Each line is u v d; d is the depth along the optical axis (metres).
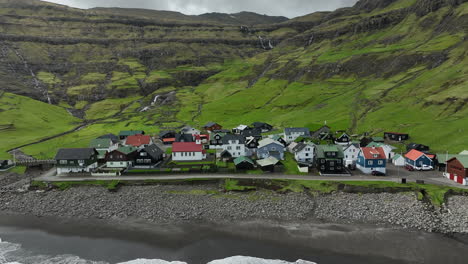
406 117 134.12
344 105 171.88
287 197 73.06
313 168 90.44
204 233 61.56
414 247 54.81
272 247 56.22
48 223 67.31
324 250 54.84
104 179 84.12
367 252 53.88
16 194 80.06
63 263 53.03
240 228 62.88
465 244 55.09
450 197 68.50
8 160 95.50
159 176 86.00
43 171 94.56
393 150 105.44
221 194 76.19
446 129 111.56
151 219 67.44
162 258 53.91
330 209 67.75
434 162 89.06
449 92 136.50
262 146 102.62
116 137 133.38
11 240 60.84
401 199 68.94
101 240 60.19
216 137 127.94
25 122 168.12
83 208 72.69
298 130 128.75
